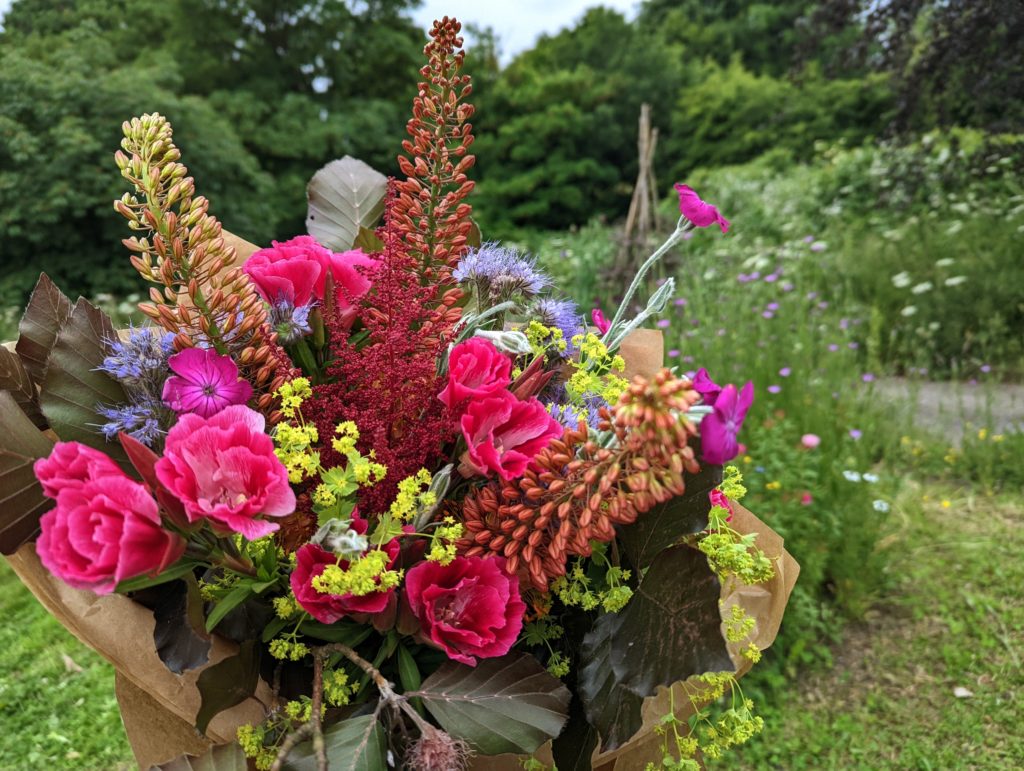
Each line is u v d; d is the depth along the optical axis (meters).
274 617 0.77
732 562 0.81
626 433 0.67
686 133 14.30
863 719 2.55
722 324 4.38
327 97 13.74
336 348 0.84
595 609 0.84
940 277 5.76
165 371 0.76
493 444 0.76
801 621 2.85
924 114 6.82
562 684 0.76
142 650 0.75
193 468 0.64
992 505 3.68
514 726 0.71
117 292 8.66
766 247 7.06
